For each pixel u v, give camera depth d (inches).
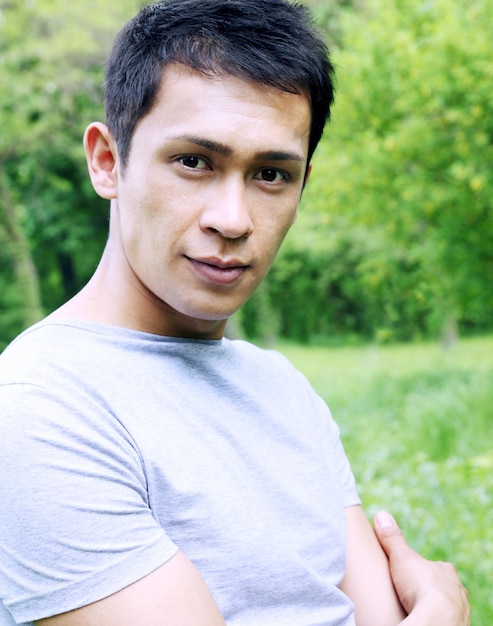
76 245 844.6
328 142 343.3
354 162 330.6
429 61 292.0
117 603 39.1
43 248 885.8
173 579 40.2
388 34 319.3
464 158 295.7
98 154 50.6
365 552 58.4
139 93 45.3
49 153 596.1
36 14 451.8
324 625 47.4
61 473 39.7
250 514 46.0
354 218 349.1
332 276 786.8
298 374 59.8
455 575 58.2
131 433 43.5
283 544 46.5
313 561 49.2
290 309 863.7
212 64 43.9
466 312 339.0
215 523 44.3
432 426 259.4
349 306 851.4
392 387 379.2
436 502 162.7
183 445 45.2
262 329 813.2
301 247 747.4
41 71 462.6
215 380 50.3
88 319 49.0
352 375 453.7
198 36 44.4
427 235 332.8
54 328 45.9
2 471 39.2
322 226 485.1
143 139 45.4
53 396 41.8
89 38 446.9
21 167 654.5
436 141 303.6
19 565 39.0
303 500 50.1
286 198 47.1
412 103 301.6
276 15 45.5
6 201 585.9
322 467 53.1
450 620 54.6
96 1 439.2
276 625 45.4
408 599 56.4
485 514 154.6
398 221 339.9
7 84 469.7
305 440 53.1
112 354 46.0
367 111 333.1
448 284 327.6
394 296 390.0
